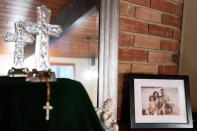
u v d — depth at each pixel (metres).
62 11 0.99
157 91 1.10
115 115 1.07
